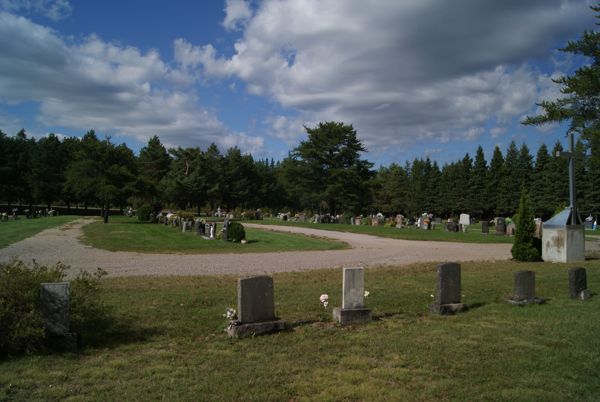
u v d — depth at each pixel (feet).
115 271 54.39
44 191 270.05
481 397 17.69
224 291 40.19
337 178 244.63
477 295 39.22
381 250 84.07
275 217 260.62
